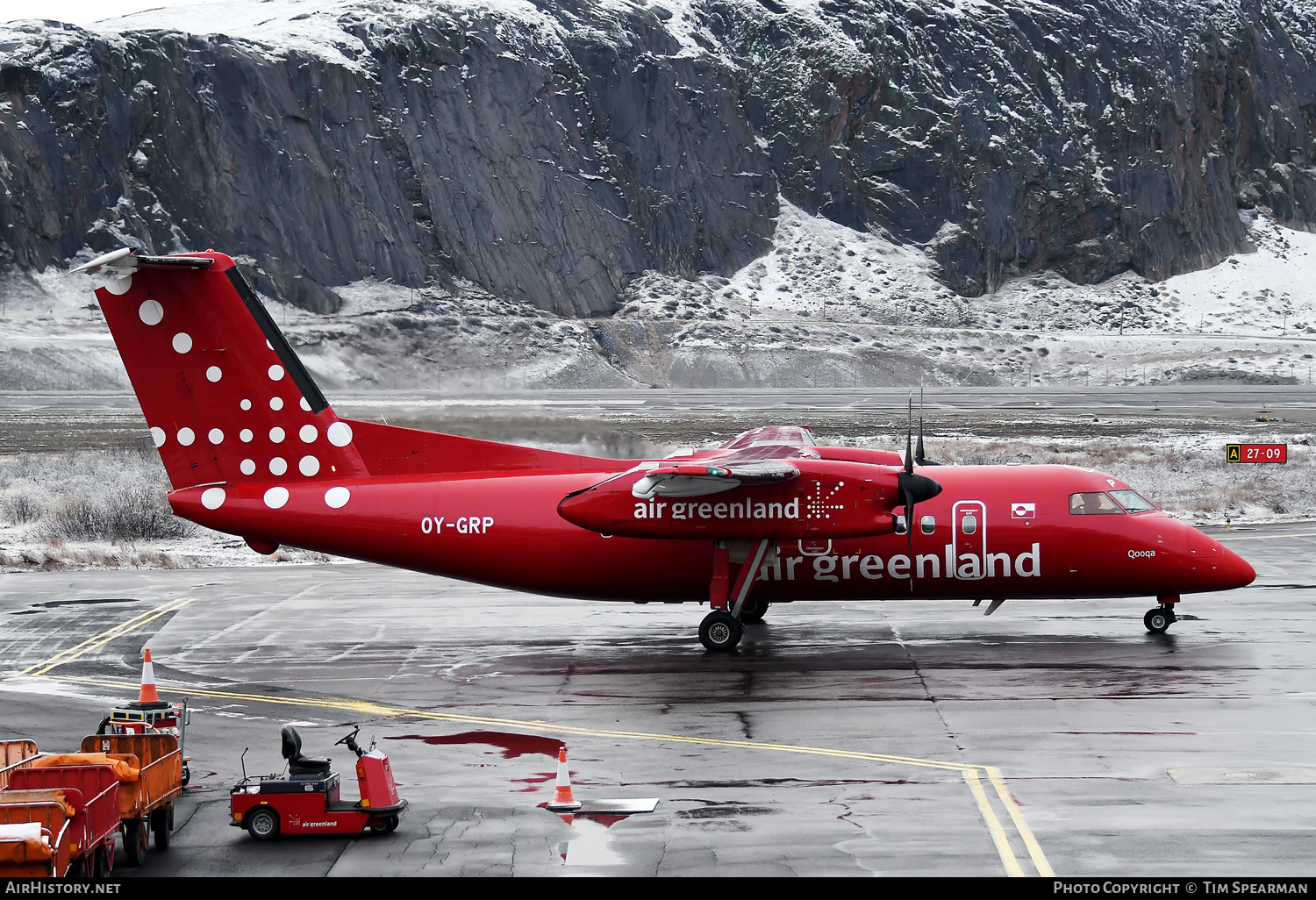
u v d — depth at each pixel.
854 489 70.44
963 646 73.31
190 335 74.12
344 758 50.94
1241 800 43.03
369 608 92.19
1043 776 46.44
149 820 39.81
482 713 58.97
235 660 72.81
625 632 81.06
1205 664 66.56
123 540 136.50
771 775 47.25
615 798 44.66
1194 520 144.25
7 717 58.50
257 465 75.75
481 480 76.19
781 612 87.62
